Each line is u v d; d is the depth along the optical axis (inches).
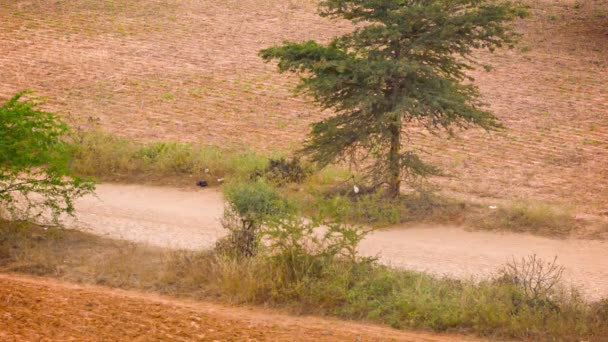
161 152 1710.1
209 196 1509.6
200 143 1947.6
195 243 1181.7
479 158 1877.5
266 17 3157.0
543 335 835.4
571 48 2800.2
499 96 2372.0
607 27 2977.4
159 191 1534.2
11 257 1032.8
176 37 2906.0
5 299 743.7
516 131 2089.1
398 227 1349.7
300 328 789.9
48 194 1234.0
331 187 1528.1
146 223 1300.4
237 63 2659.9
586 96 2386.8
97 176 1606.8
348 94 1460.4
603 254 1216.8
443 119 1423.5
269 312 894.4
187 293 949.2
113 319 713.0
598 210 1512.1
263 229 1051.3
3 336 609.3
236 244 1050.1
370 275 971.9
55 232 1152.2
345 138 1460.4
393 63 1402.6
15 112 1166.3
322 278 963.3
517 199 1555.1
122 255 1057.5
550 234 1315.2
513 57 2716.5
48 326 661.3
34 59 2620.6
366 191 1480.1
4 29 2898.6
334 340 733.9
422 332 852.0
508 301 892.0
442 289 943.0
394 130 1460.4
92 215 1328.7
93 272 1000.2
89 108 2219.5
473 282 984.9
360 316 893.2
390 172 1446.9
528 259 1183.6
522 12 1435.8
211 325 733.9
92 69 2556.6
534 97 2369.6
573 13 3125.0
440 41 1421.0
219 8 3250.5
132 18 3093.0
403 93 1446.9
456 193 1593.3
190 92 2380.7
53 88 2374.5
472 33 1460.4
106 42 2822.3
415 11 1406.3
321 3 1465.3
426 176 1531.7
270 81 2492.6
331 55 1435.8
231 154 1769.2
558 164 1851.6
